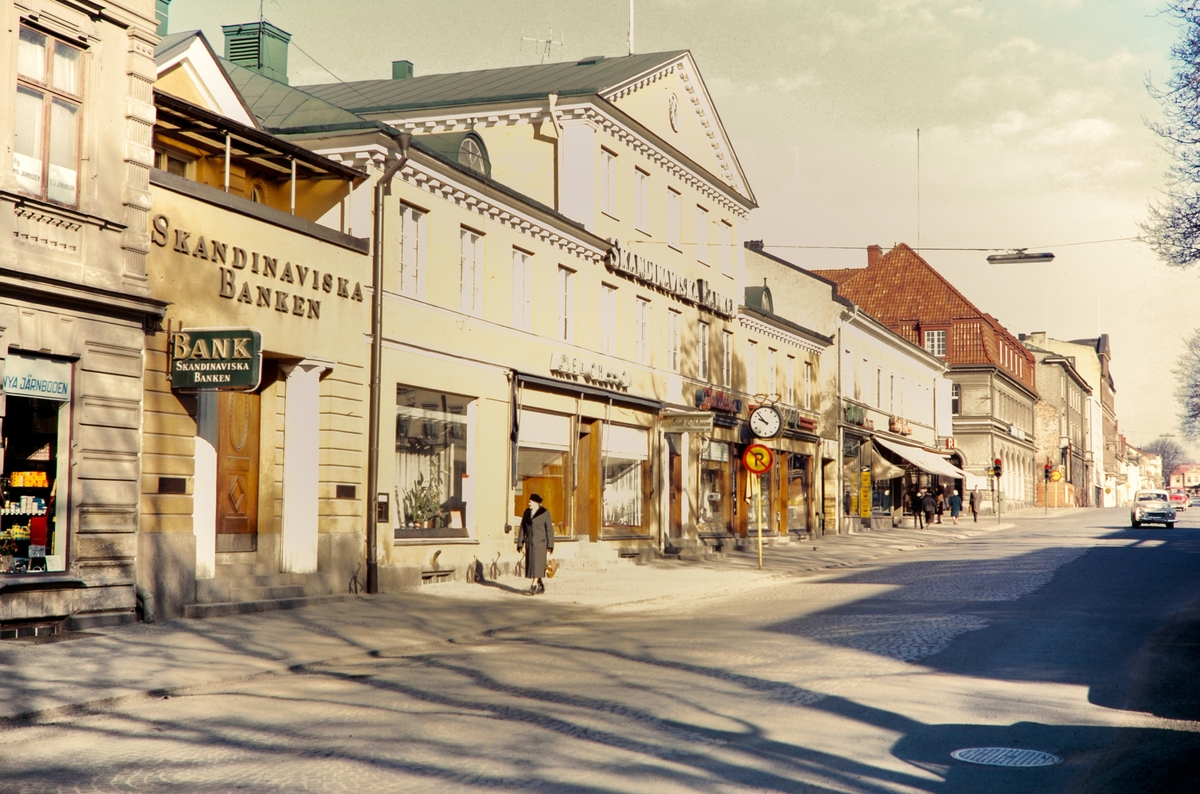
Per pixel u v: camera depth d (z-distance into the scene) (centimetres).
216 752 865
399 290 2150
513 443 2512
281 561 1919
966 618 1661
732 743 872
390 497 2106
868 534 4725
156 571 1580
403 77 3500
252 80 2438
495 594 2105
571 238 2741
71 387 1476
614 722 950
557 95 2862
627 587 2319
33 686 1115
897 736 902
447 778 768
